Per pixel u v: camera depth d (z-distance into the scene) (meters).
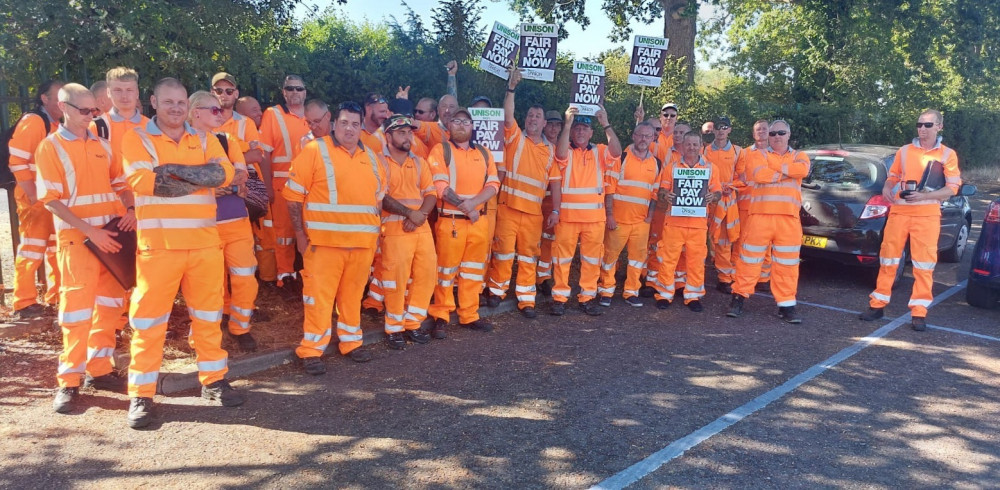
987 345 6.37
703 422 4.60
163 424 4.38
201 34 6.48
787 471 3.97
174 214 4.30
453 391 5.03
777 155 6.92
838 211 8.25
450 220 6.18
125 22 5.84
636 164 7.24
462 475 3.83
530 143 6.75
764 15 23.31
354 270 5.38
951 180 6.65
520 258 7.02
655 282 8.00
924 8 18.98
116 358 5.19
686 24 15.50
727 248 8.25
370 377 5.28
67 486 3.63
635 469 3.94
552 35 7.22
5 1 5.61
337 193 5.12
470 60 9.52
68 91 4.51
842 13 18.11
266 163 6.52
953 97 24.53
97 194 4.70
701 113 13.94
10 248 8.45
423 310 6.10
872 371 5.64
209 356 4.69
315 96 8.01
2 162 5.62
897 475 3.97
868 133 19.91
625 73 15.20
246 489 3.63
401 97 6.86
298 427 4.38
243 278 5.41
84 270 4.55
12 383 4.88
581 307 7.34
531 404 4.83
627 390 5.12
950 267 9.93
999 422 4.71
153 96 4.27
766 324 6.98
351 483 3.72
